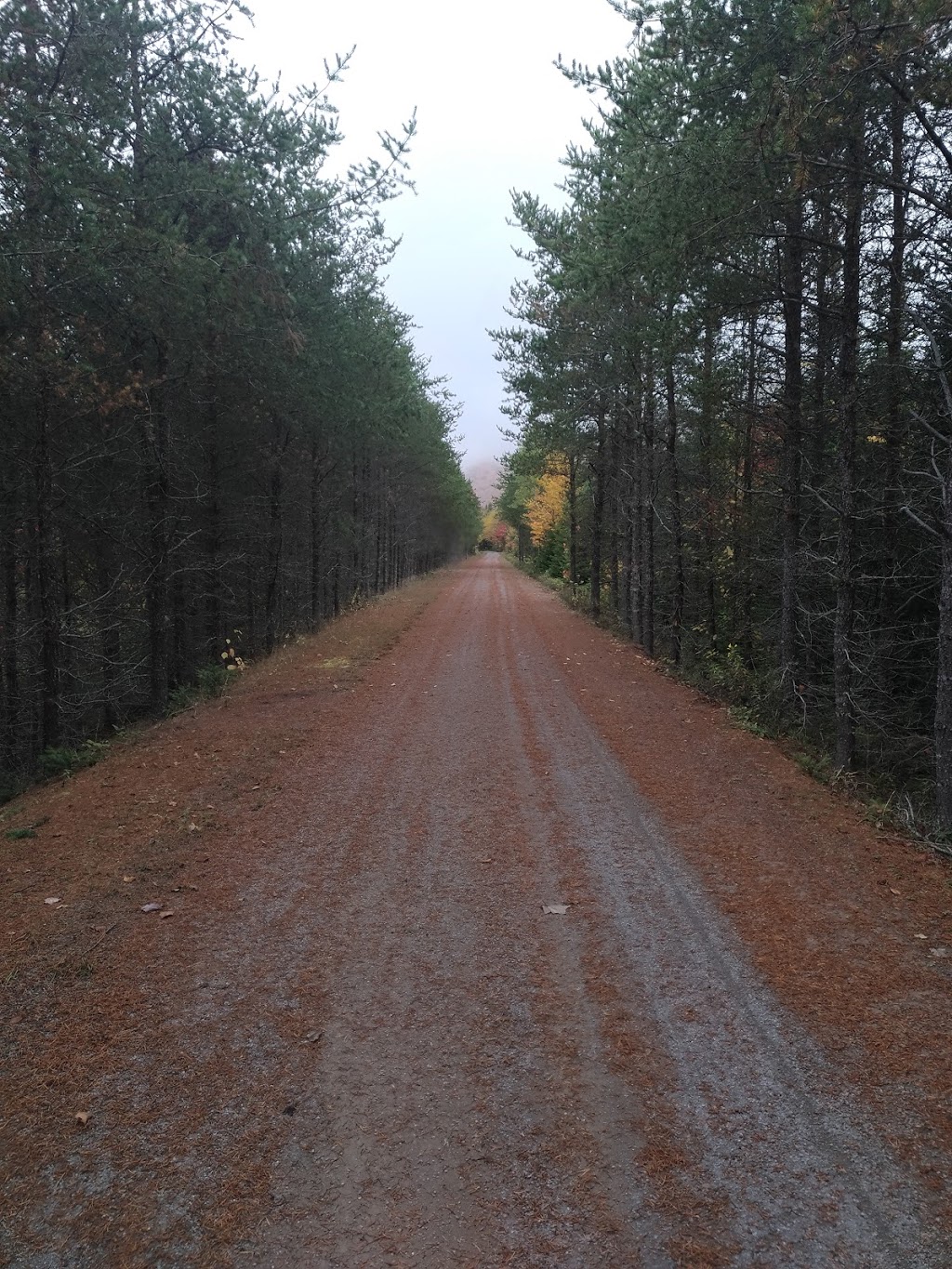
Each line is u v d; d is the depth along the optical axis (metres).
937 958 3.90
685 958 3.95
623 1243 2.30
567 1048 3.24
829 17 5.54
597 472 21.58
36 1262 2.26
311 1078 3.06
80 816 6.25
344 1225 2.38
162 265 9.07
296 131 10.83
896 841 5.59
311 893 4.76
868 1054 3.16
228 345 12.38
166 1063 3.16
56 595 13.20
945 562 6.14
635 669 14.02
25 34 8.20
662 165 7.95
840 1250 2.27
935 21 5.34
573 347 16.14
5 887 4.89
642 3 7.35
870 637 9.57
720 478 13.51
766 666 12.86
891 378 8.55
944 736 6.01
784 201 7.50
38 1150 2.69
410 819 6.09
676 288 8.88
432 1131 2.77
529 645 17.05
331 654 14.98
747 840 5.58
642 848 5.46
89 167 8.71
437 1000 3.60
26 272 8.64
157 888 4.84
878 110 6.98
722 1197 2.46
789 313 9.79
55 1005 3.57
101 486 13.16
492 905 4.60
